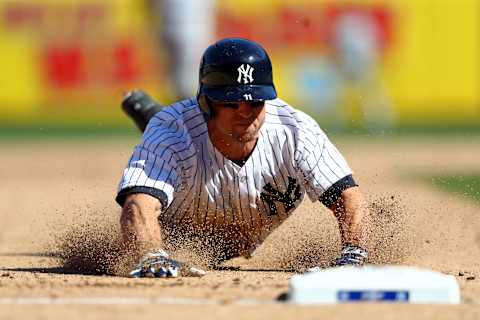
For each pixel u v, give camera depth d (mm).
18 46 85375
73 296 16156
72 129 86562
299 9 85812
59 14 85000
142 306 15148
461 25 88562
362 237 19828
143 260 18609
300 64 85812
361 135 86562
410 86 88188
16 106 85938
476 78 88938
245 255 21969
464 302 15430
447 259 23656
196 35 55500
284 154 20031
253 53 18969
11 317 14312
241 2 85375
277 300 15625
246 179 19938
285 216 21188
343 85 86625
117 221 23047
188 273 18953
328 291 15289
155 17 56469
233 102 18609
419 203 37812
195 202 20250
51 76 85750
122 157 68938
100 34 85000
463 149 73500
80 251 21297
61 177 56344
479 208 36750
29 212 38844
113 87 85625
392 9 87438
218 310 14758
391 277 15516
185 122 19984
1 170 62281
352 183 20344
